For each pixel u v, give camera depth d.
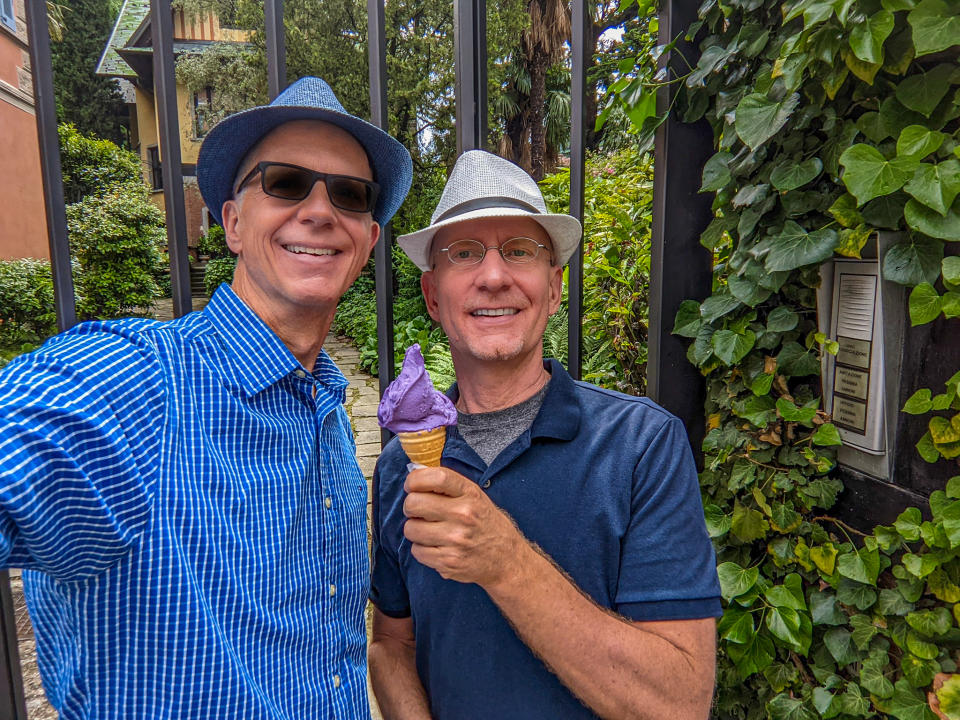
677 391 1.95
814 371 1.67
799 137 1.58
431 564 1.04
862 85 1.43
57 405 0.90
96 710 1.00
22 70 11.94
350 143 1.32
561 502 1.28
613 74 4.62
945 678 1.40
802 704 1.72
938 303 1.33
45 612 1.08
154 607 0.99
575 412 1.36
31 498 0.83
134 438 0.99
